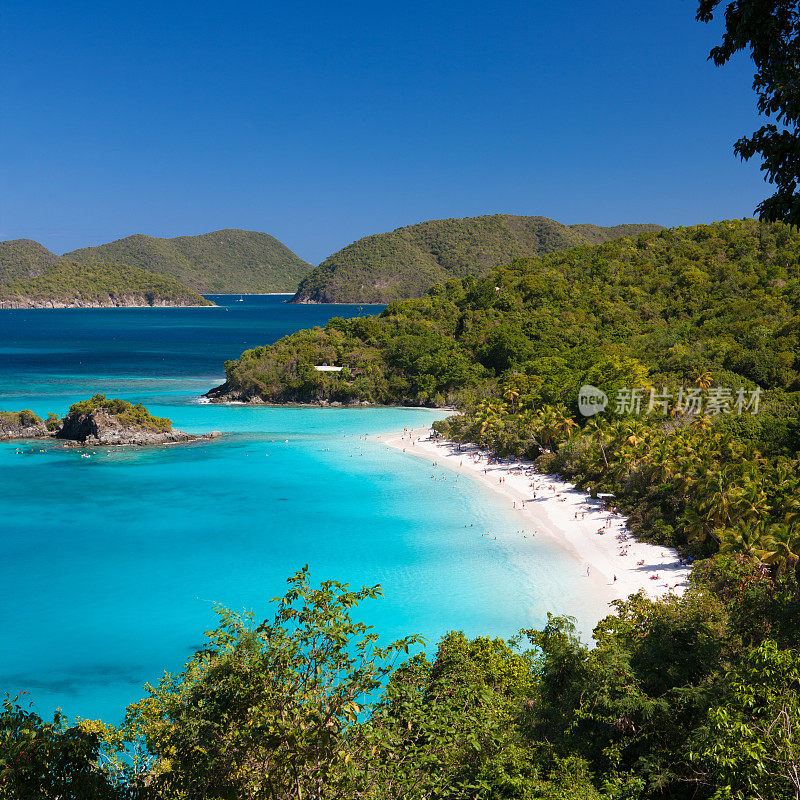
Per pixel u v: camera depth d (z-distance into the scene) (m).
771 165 14.16
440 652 30.70
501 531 73.31
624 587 58.06
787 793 13.55
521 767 18.03
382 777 15.35
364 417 142.75
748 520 58.66
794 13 13.85
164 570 63.59
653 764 19.44
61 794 14.16
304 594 15.98
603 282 199.62
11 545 69.69
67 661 48.03
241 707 15.05
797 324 131.25
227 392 161.88
